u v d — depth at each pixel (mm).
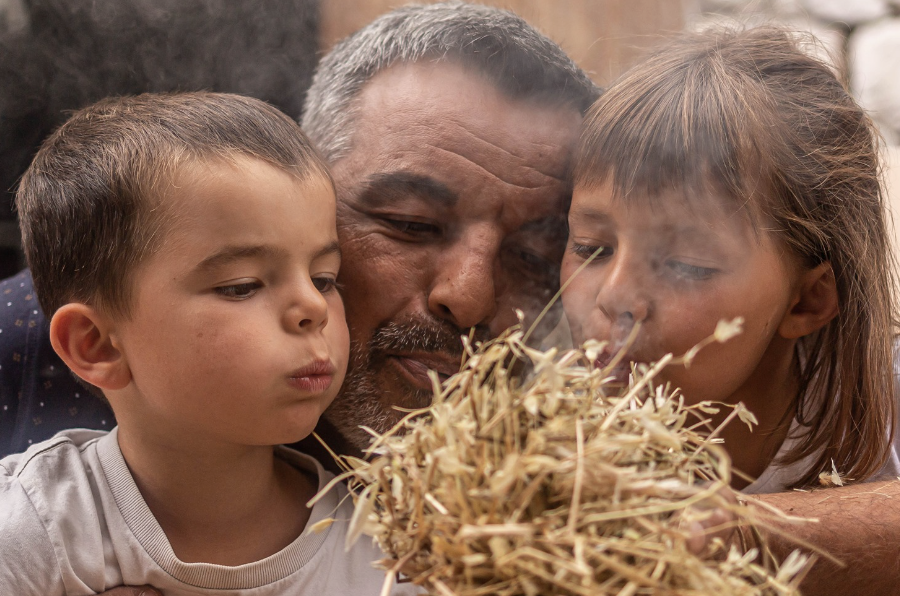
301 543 1128
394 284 1257
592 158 1195
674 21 2564
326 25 2213
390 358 1284
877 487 1146
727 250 1136
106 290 1056
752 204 1143
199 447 1087
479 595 710
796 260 1203
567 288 1207
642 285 1144
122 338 1062
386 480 825
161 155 1045
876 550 1045
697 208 1135
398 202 1242
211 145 1056
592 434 792
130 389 1085
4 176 1997
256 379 1020
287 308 1041
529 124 1269
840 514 1069
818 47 1497
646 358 1148
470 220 1250
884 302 1321
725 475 772
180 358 1021
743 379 1199
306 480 1257
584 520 718
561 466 723
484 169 1233
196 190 1021
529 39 1331
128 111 1167
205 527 1125
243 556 1126
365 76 1342
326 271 1113
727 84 1189
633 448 797
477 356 844
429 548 778
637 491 741
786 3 2098
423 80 1286
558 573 686
